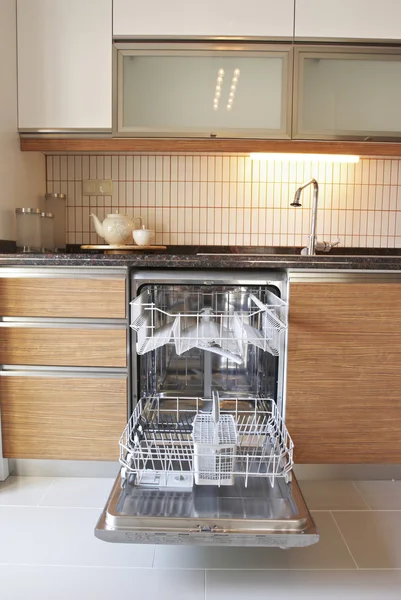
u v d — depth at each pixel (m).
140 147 1.81
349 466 1.58
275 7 1.72
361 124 1.79
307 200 2.11
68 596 1.03
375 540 1.25
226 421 1.32
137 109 1.79
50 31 1.76
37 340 1.49
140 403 1.48
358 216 2.11
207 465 1.13
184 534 1.04
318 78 1.78
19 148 1.83
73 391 1.50
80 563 1.15
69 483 1.54
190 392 1.66
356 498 1.46
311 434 1.50
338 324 1.46
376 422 1.50
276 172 2.10
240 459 1.35
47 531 1.27
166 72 1.78
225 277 1.47
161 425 1.53
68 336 1.48
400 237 2.11
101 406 1.50
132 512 1.10
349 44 1.74
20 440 1.53
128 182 2.11
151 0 1.73
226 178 2.11
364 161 2.09
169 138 1.80
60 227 2.09
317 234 2.12
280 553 1.20
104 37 1.76
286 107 1.76
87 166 2.10
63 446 1.52
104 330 1.48
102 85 1.78
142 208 2.12
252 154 2.05
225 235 2.12
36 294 1.47
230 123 1.79
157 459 1.23
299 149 1.80
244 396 1.63
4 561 1.15
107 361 1.49
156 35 1.74
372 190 2.10
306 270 1.44
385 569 1.14
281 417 1.47
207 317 1.48
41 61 1.77
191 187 2.11
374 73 1.78
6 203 1.74
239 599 1.03
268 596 1.04
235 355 1.23
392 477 1.58
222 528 1.05
